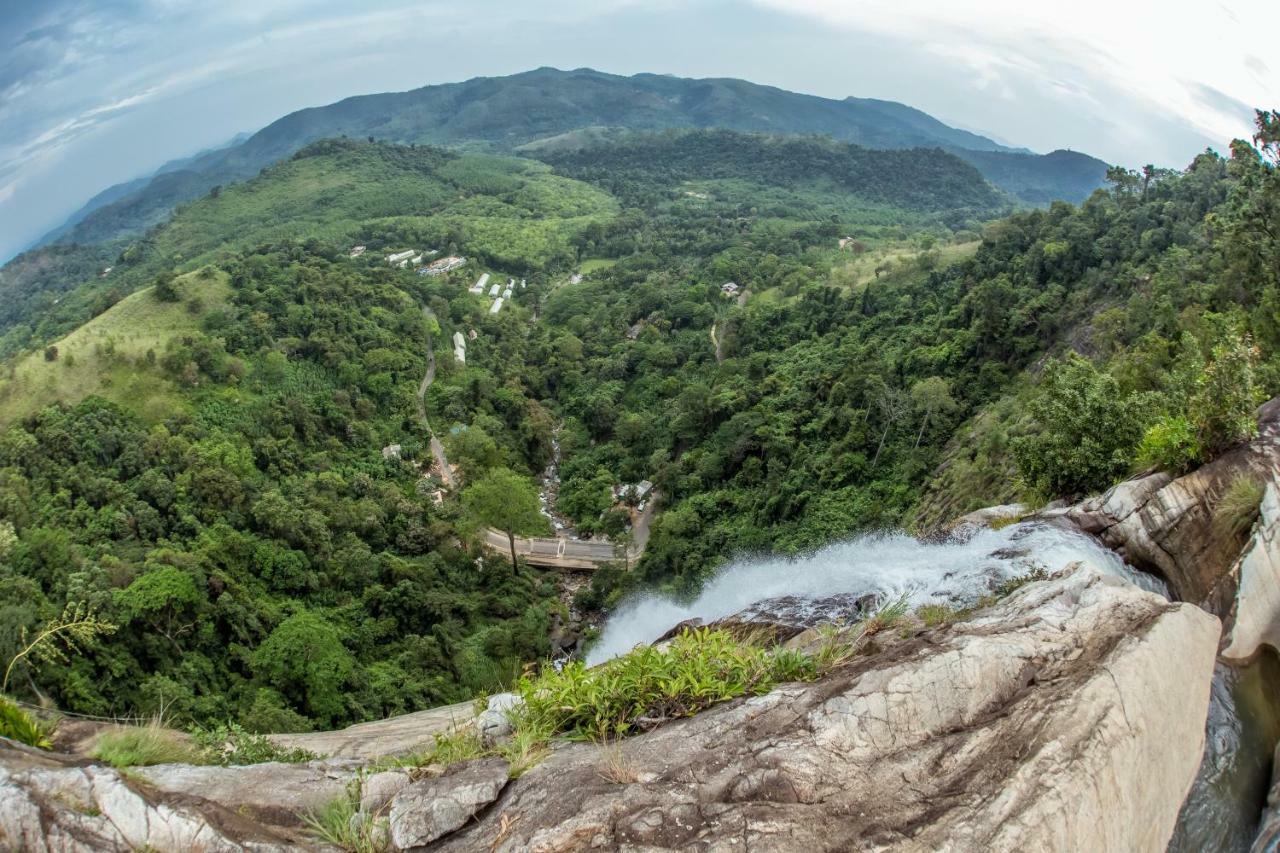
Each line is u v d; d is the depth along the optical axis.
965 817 3.62
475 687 29.59
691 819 3.76
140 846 3.81
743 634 8.45
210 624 29.48
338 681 26.92
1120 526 8.88
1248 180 22.95
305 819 4.37
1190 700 4.92
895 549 10.72
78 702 23.02
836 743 4.25
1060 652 4.98
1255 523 7.45
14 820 3.79
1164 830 4.47
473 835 4.09
